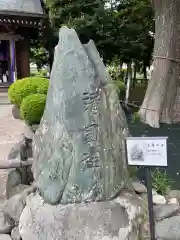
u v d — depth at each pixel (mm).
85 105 2293
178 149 5684
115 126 2455
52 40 11977
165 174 3934
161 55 8406
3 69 10352
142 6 11641
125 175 2551
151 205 2104
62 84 2344
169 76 8414
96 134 2291
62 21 10977
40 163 2477
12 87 4992
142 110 8320
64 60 2379
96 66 2447
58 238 2150
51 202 2314
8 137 5125
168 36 8305
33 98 3949
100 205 2273
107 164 2336
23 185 3109
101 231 2156
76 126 2279
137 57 12391
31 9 9305
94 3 10609
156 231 2510
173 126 7758
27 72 10633
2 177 3650
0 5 9109
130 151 2057
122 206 2307
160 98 8211
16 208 2672
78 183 2279
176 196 3162
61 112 2322
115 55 12227
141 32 11820
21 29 10211
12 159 3232
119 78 16203
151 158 2012
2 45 10219
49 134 2449
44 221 2242
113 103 2480
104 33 10680
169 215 2730
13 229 2580
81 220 2205
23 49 10469
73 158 2285
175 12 8172
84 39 10797
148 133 7090
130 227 2193
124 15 11914
